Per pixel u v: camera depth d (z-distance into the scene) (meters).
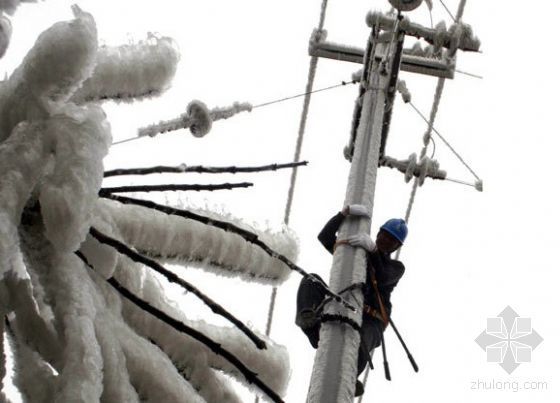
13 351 5.88
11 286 5.96
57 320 5.78
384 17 13.13
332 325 8.64
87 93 7.00
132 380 6.16
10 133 6.05
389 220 10.81
